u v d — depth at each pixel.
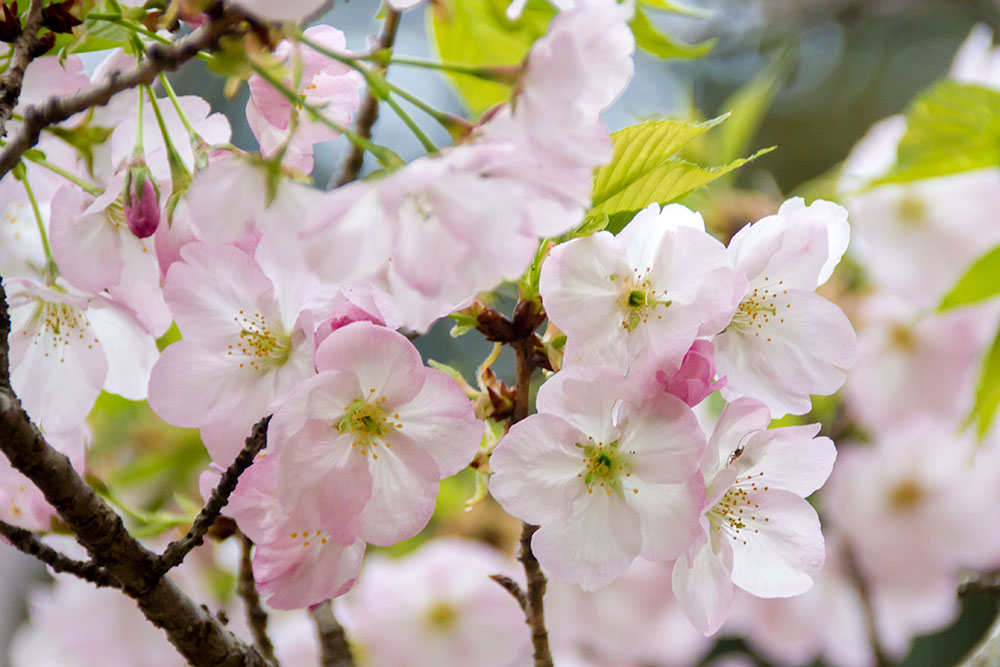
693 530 0.59
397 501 0.59
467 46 0.73
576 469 0.60
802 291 0.62
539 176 0.56
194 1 0.56
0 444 0.57
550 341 0.61
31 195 0.62
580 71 0.56
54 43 0.59
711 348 0.60
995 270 0.79
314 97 0.61
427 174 0.55
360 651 0.82
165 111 0.61
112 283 0.61
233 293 0.59
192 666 0.60
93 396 0.63
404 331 0.62
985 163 0.75
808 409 0.62
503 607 0.84
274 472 0.59
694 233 0.60
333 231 0.56
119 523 0.58
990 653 0.65
